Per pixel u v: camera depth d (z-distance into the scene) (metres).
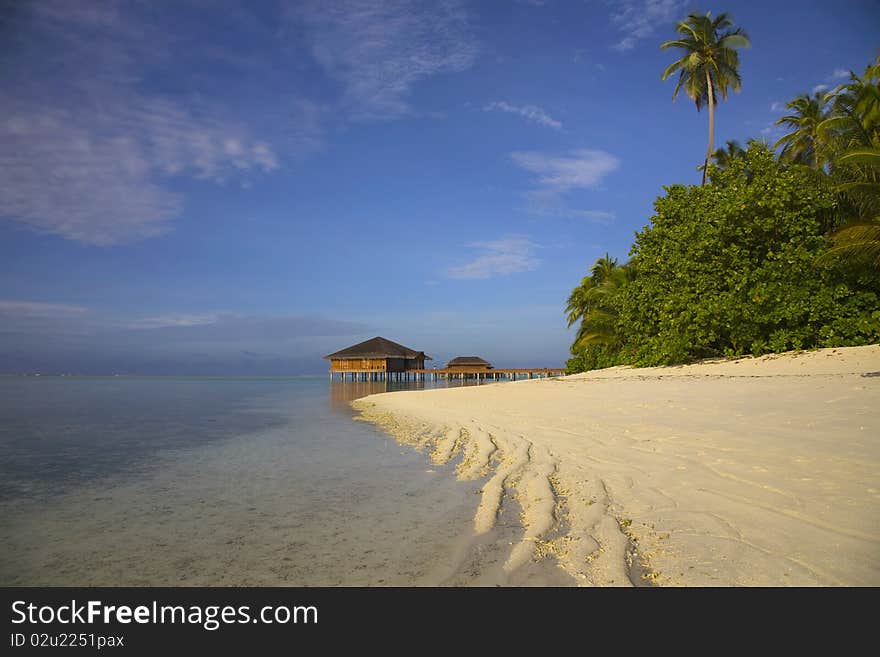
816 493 5.32
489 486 7.45
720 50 30.12
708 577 4.00
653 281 22.36
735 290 18.48
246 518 6.50
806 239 17.89
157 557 5.28
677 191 22.97
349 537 5.69
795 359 16.28
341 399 32.12
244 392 43.97
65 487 8.27
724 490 5.82
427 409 19.83
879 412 8.53
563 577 4.36
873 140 19.09
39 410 23.50
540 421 12.96
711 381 15.12
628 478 6.82
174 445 12.62
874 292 17.48
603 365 30.47
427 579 4.53
